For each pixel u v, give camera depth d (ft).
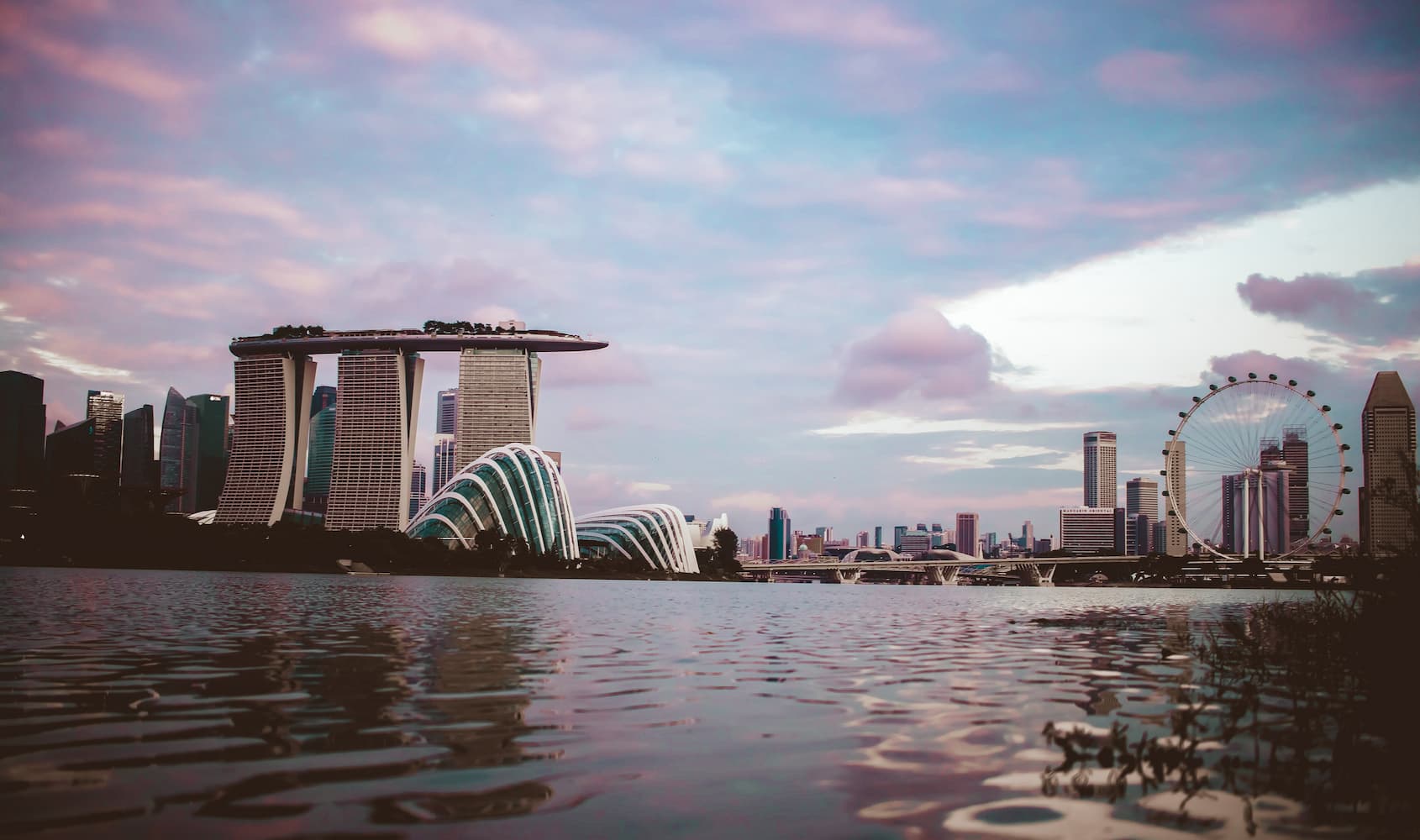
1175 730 55.16
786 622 184.34
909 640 134.21
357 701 64.90
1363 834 35.91
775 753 48.98
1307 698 69.87
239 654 96.07
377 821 35.88
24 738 51.11
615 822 36.19
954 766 46.34
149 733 52.54
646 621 179.73
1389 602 83.51
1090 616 226.99
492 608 219.61
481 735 53.11
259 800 38.65
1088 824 36.76
